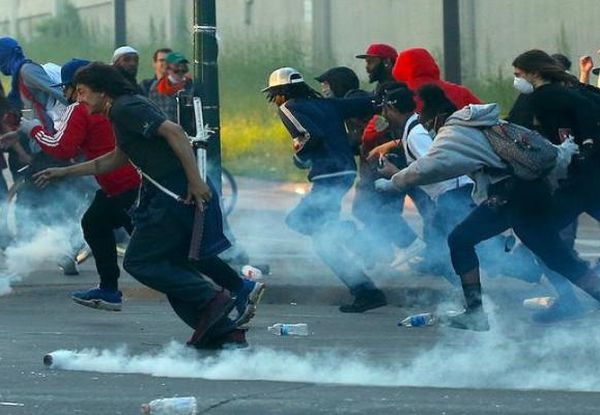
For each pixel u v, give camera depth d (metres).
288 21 41.47
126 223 14.16
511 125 13.54
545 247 13.70
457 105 17.19
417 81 17.27
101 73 11.94
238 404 9.89
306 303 16.42
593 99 14.13
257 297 12.41
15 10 54.16
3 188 18.88
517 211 13.62
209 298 12.19
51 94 18.05
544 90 14.07
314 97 15.30
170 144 11.84
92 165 12.65
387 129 16.36
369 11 39.38
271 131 36.72
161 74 21.42
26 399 10.20
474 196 13.79
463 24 36.56
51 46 51.12
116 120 11.91
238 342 12.39
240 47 42.62
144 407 9.55
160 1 45.56
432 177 13.45
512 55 35.59
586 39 34.12
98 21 48.84
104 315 15.43
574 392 10.41
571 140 13.88
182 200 11.94
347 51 39.94
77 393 10.45
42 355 12.46
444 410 9.64
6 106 17.67
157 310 15.87
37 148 18.50
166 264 12.11
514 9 35.62
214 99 16.66
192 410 9.48
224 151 34.91
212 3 16.58
